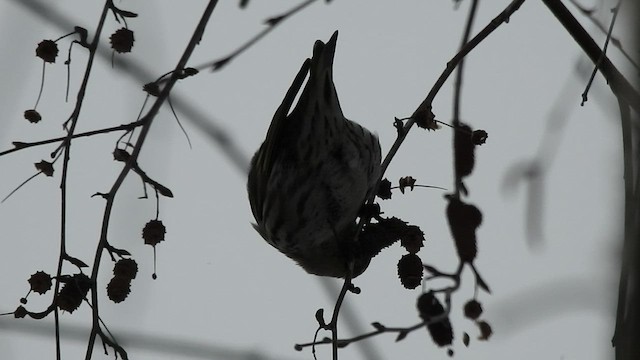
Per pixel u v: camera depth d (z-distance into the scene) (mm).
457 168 6047
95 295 5176
